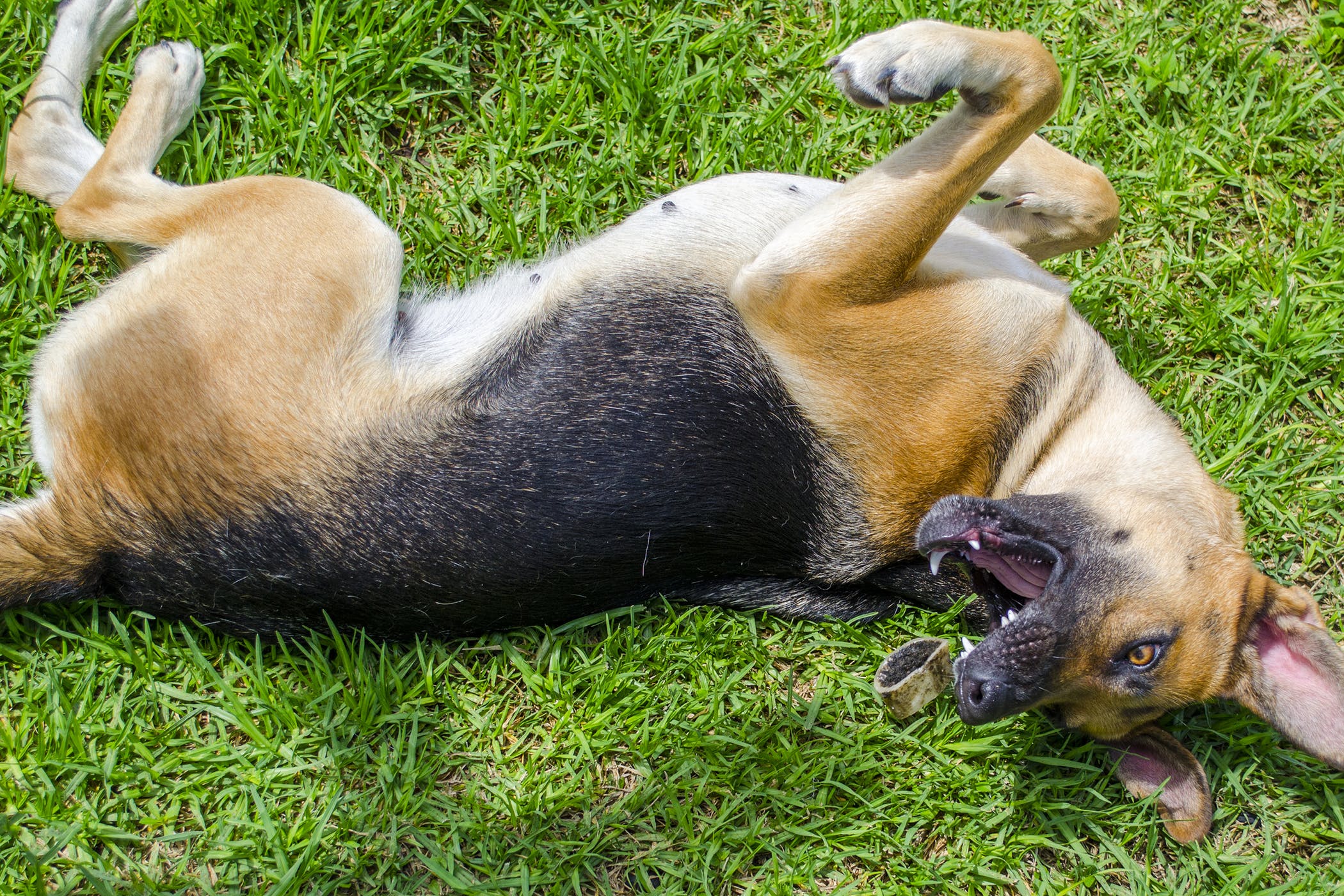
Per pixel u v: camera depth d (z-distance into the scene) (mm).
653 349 2023
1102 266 2275
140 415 1965
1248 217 2324
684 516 2020
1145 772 2064
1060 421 2066
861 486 2047
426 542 1985
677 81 2258
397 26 2215
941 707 2113
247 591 1998
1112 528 1990
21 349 2125
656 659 2115
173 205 2033
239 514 1975
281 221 2020
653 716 2109
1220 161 2326
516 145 2225
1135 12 2361
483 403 2002
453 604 2012
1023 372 2047
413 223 2188
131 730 2043
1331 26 2367
